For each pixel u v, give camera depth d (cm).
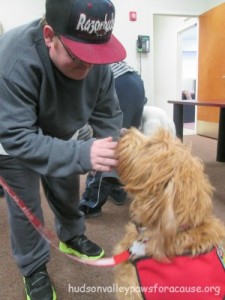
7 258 169
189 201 86
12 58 96
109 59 89
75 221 161
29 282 135
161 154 90
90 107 126
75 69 99
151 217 88
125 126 186
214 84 503
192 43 768
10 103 96
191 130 597
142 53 511
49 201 156
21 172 118
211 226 93
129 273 95
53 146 94
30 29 100
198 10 527
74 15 84
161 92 702
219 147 348
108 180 196
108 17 88
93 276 152
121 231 193
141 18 503
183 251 88
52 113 113
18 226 127
